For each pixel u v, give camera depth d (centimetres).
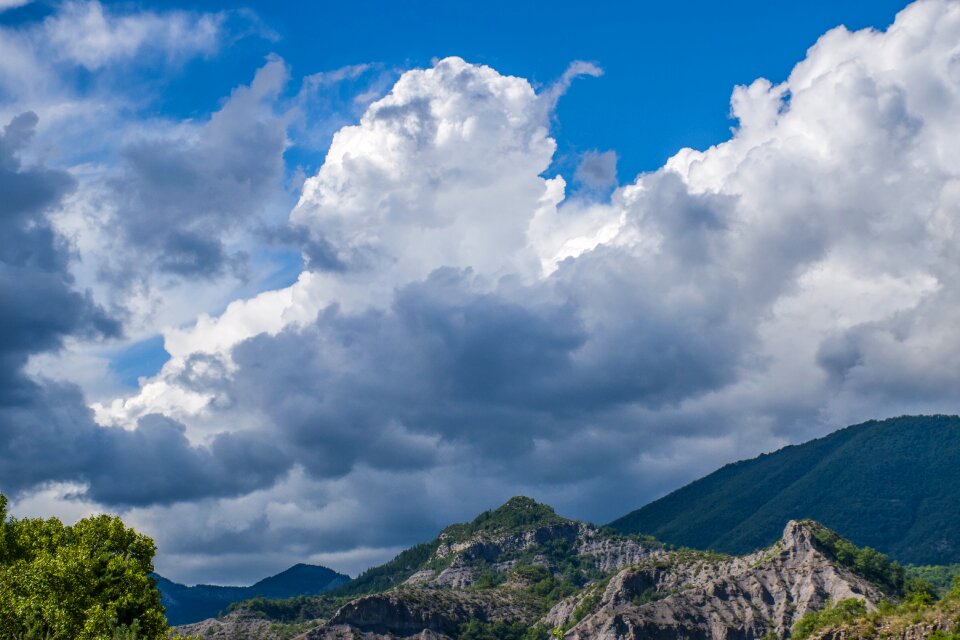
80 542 16025
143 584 15425
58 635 14200
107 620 14088
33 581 14562
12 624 14212
